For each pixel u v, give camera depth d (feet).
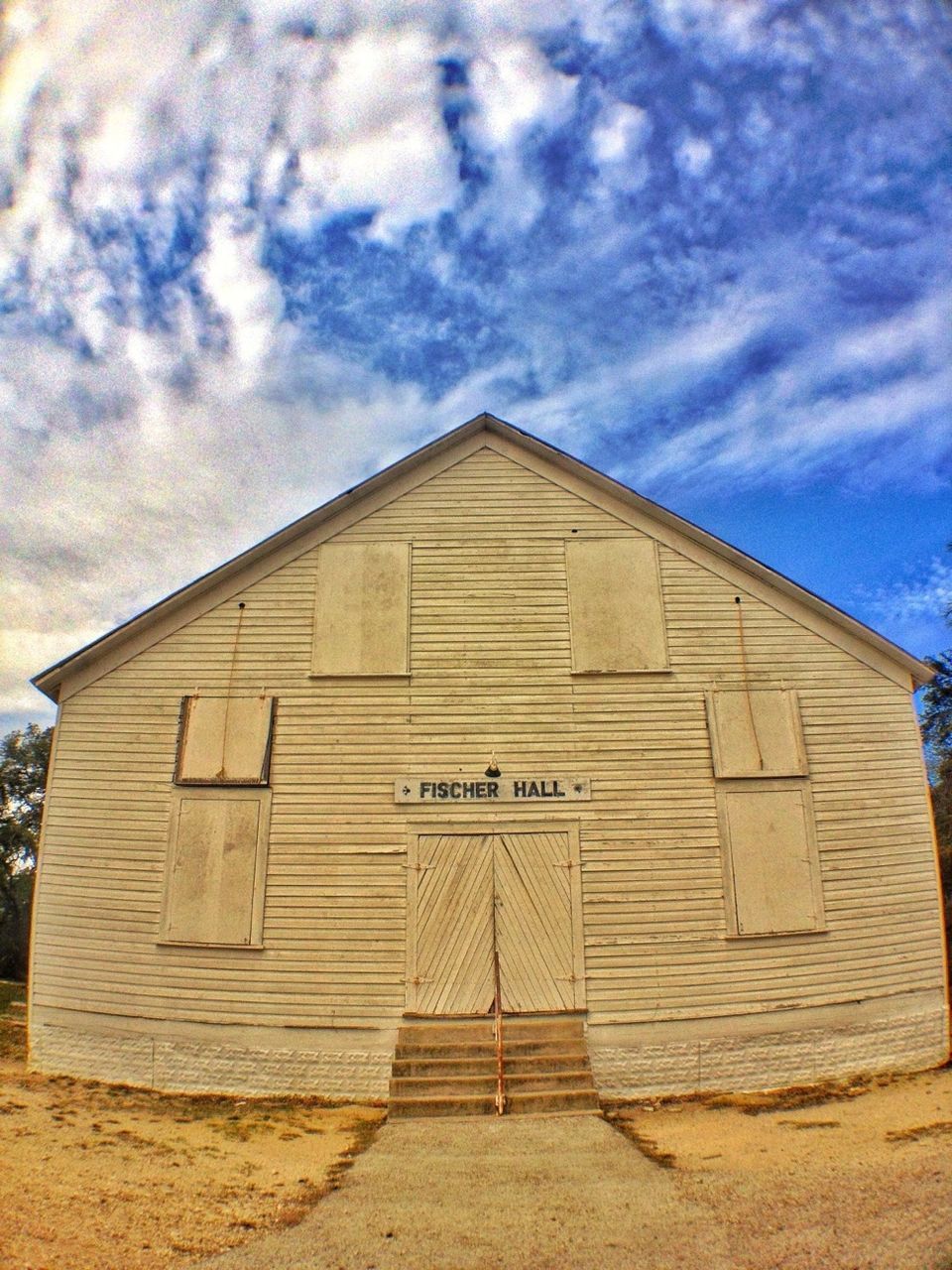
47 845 36.14
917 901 36.99
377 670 37.24
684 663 37.91
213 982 34.14
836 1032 35.04
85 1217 20.22
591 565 39.06
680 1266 18.57
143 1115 29.89
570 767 36.29
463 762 36.17
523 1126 29.30
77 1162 24.08
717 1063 33.81
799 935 35.53
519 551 39.14
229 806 35.76
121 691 37.40
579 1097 31.14
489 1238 20.11
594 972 34.12
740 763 36.83
